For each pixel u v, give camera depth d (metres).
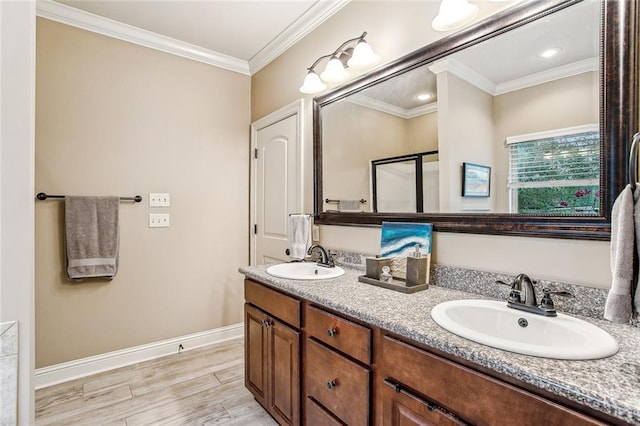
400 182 1.77
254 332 1.94
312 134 2.38
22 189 1.01
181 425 1.80
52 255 2.24
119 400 2.04
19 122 1.01
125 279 2.52
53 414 1.88
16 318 1.00
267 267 2.13
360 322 1.23
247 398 2.07
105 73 2.44
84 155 2.35
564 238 1.18
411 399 1.01
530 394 0.75
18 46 1.02
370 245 1.95
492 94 1.39
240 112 3.13
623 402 0.62
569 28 1.18
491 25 1.38
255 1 2.19
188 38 2.67
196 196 2.86
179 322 2.77
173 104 2.74
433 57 1.60
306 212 2.46
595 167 1.12
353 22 2.05
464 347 0.87
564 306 1.17
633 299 0.84
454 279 1.50
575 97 1.17
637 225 0.83
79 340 2.34
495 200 1.37
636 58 1.04
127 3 2.21
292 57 2.60
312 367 1.46
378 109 1.89
